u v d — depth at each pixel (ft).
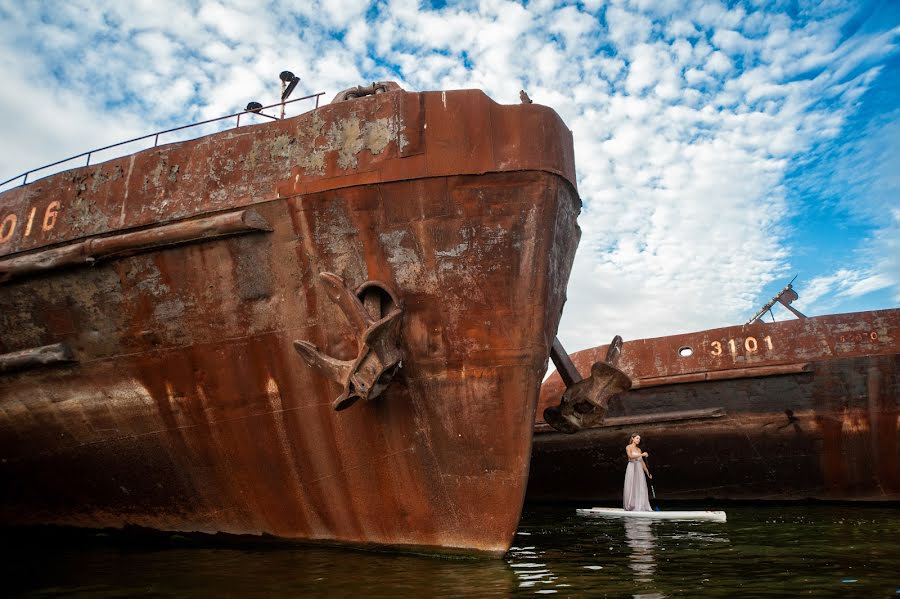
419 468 20.38
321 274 19.62
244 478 22.74
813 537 25.59
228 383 22.00
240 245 20.76
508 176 19.08
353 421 20.74
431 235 19.47
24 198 24.82
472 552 20.03
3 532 28.17
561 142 19.93
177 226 20.80
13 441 25.98
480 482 19.85
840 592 16.21
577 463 46.11
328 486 21.56
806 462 39.73
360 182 19.45
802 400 39.29
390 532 21.01
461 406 19.85
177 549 23.22
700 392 41.29
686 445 42.14
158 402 23.20
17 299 23.88
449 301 19.70
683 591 16.26
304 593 15.96
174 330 22.22
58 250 22.40
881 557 21.03
